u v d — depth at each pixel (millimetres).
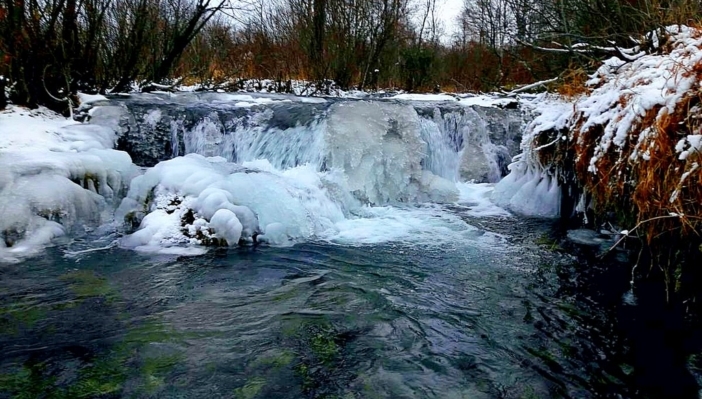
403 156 7441
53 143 6203
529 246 5270
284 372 2895
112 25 9938
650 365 3035
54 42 7840
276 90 13023
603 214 5383
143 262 4570
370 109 7500
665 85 3955
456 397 2709
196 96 9273
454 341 3297
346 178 6918
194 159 6137
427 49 16656
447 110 8383
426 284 4242
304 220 5551
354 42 14633
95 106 7262
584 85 6324
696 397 2736
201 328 3385
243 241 5164
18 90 7477
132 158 7086
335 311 3697
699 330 3453
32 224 4785
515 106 9133
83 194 5301
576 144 5453
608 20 7453
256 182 5625
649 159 3787
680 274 3811
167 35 10703
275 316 3592
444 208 6980
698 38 4441
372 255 4945
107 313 3562
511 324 3537
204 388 2725
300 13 14289
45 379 2756
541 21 11844
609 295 4031
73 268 4375
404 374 2908
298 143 7309
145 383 2750
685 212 3492
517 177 7160
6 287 3936
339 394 2705
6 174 4926
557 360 3086
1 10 7098
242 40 14281
